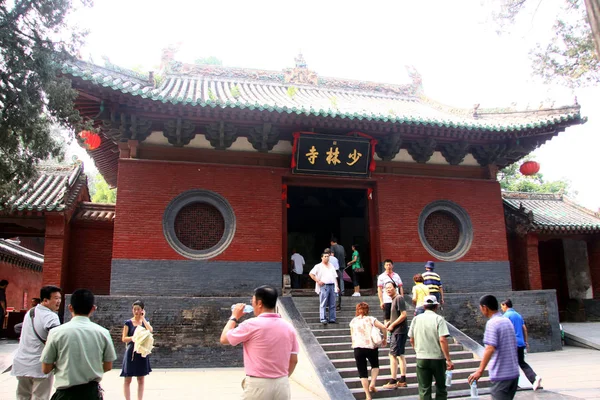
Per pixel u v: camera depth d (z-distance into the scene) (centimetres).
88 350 558
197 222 1630
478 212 1883
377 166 1831
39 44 902
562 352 1734
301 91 2188
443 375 825
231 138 1669
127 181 1569
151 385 1146
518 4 1179
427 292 1170
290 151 1755
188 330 1445
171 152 1648
